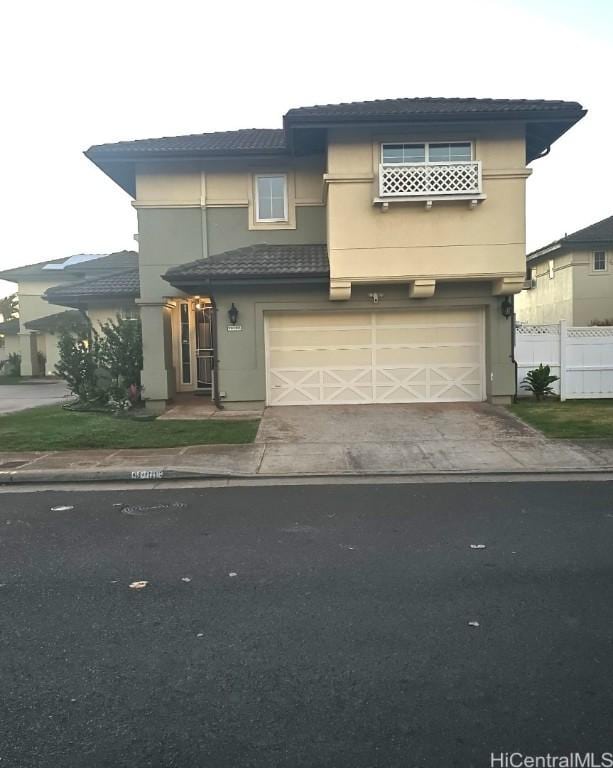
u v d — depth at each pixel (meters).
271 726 3.02
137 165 14.45
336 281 12.86
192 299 16.22
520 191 12.73
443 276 12.84
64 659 3.68
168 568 5.18
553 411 12.80
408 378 14.08
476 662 3.58
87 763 2.77
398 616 4.20
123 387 14.80
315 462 9.30
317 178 14.67
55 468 8.97
